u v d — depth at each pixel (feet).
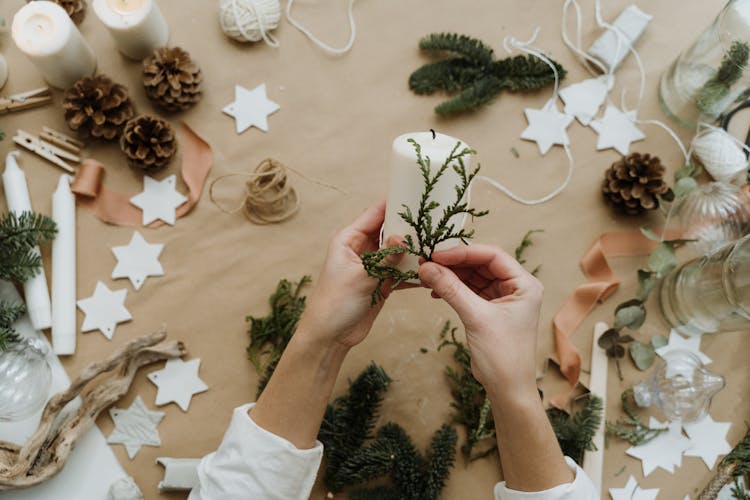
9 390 2.10
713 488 2.21
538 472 1.73
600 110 2.53
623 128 2.52
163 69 2.37
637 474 2.36
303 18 2.53
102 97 2.32
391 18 2.56
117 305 2.37
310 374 1.81
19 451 2.21
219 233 2.44
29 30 2.25
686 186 2.36
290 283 2.37
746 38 2.20
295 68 2.52
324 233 2.46
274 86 2.51
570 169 2.51
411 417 2.38
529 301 1.79
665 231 2.46
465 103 2.44
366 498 2.24
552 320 2.44
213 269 2.42
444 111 2.45
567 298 2.46
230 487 1.77
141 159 2.35
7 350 2.14
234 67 2.50
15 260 2.21
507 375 1.71
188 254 2.42
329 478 2.26
